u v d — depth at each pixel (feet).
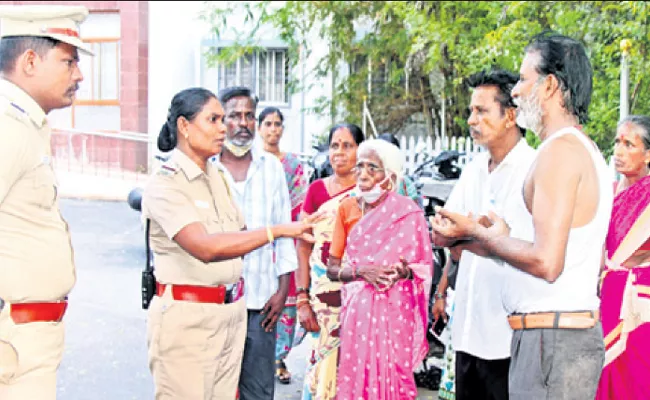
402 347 14.01
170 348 12.26
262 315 14.83
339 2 49.21
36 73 10.83
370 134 53.93
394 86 53.11
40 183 10.84
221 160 15.62
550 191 9.35
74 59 11.25
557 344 9.72
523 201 10.08
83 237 41.75
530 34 36.83
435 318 14.89
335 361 15.11
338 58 52.75
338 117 54.90
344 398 14.14
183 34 63.10
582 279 9.72
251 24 56.49
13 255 10.71
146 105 67.05
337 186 16.94
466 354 12.83
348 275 14.19
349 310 14.19
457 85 46.29
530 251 9.23
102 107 67.87
